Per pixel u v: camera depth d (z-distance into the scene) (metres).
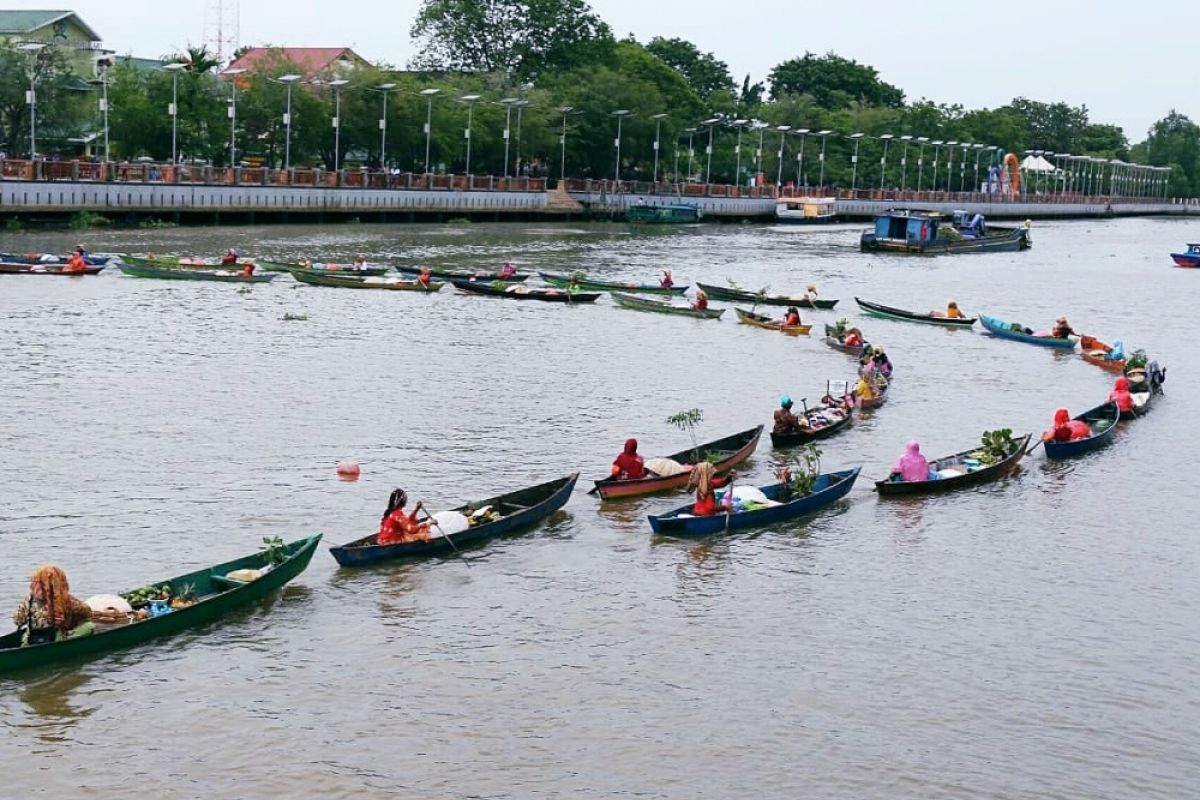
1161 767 25.61
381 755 24.98
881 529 38.31
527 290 81.38
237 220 122.94
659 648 29.83
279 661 28.47
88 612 28.36
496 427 47.84
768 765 25.11
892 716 27.16
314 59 186.50
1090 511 40.94
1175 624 32.38
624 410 51.41
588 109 177.25
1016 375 63.19
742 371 60.47
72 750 24.73
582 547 35.78
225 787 23.77
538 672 28.45
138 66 151.75
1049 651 30.48
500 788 24.08
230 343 61.28
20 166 104.50
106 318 66.00
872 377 55.28
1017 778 25.02
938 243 133.12
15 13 142.00
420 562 34.25
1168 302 95.88
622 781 24.44
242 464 41.94
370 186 138.62
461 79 173.62
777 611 32.09
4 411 46.97
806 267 113.38
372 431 46.53
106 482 39.56
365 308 74.06
